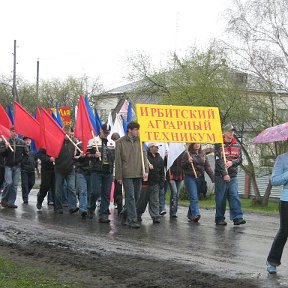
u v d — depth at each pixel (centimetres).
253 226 1252
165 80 3159
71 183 1434
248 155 2659
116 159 1176
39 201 1539
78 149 1370
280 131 720
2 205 1574
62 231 1136
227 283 701
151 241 1018
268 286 684
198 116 1290
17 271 786
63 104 5572
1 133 1560
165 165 1455
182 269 781
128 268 792
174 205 1410
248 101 2623
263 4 2570
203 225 1256
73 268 803
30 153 1723
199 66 2822
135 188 1202
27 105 5703
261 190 2919
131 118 1739
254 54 2580
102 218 1271
